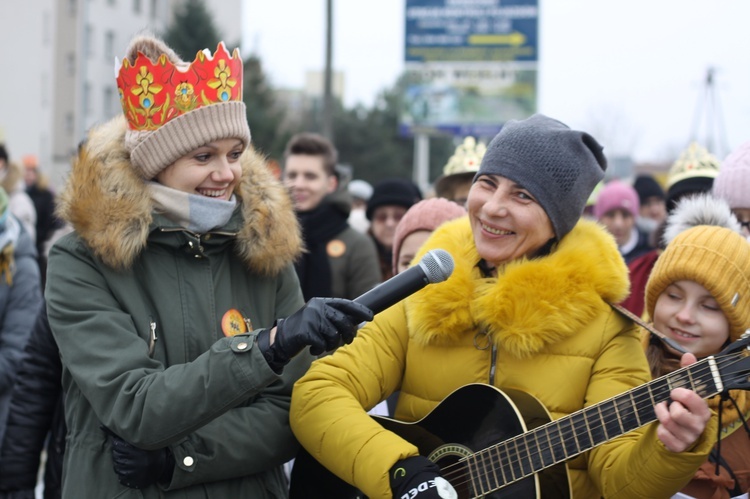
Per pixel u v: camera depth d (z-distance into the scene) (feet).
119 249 7.76
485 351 8.20
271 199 8.49
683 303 9.09
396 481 7.62
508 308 7.89
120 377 7.55
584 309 7.81
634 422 7.02
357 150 125.80
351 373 8.44
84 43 71.41
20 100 100.99
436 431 8.13
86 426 8.07
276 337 7.32
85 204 7.84
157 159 7.93
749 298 8.96
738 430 8.93
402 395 8.64
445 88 79.92
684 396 6.56
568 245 8.14
